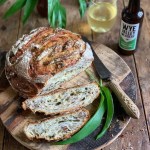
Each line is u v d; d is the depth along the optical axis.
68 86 1.07
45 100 1.02
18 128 0.98
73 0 1.37
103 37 1.25
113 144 0.99
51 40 1.07
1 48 1.22
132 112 0.97
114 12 1.24
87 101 1.02
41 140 0.95
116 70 1.11
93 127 0.97
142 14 1.12
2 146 0.99
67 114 0.99
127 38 1.15
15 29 1.28
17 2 1.14
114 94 1.03
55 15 1.13
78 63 1.06
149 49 1.22
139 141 1.00
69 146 0.94
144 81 1.13
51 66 1.03
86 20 1.30
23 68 1.02
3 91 1.06
